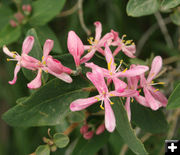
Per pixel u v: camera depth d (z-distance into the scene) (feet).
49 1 0.79
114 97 0.60
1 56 0.84
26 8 0.79
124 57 0.80
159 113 0.69
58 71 0.58
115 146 0.89
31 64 0.60
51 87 0.60
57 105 0.61
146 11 0.63
